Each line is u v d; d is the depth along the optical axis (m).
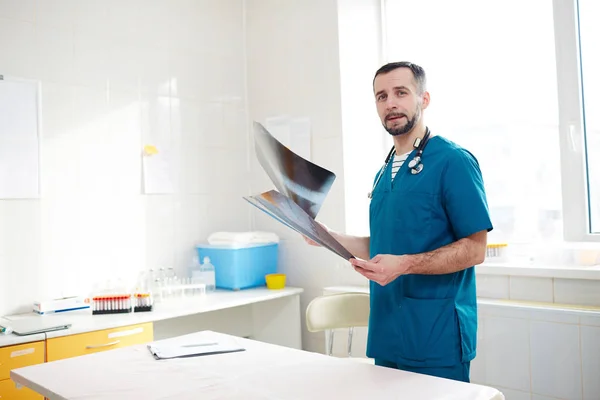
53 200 2.85
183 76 3.44
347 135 3.27
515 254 2.83
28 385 1.54
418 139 1.85
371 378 1.50
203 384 1.47
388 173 1.91
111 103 3.09
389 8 3.46
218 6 3.66
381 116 1.86
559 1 2.69
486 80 3.00
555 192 2.75
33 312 2.74
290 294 3.25
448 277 1.74
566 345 2.24
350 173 3.28
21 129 2.74
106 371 1.61
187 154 3.44
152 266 3.24
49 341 2.30
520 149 2.88
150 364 1.67
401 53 3.39
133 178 3.18
